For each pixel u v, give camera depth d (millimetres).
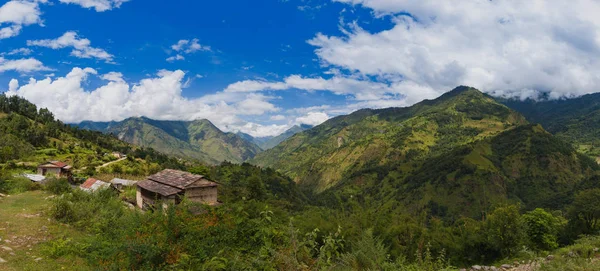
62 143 132375
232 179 110062
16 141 99250
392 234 21016
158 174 37969
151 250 7840
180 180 34281
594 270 9070
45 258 10438
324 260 8141
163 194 30938
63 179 29359
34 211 16953
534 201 136625
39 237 12484
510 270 15125
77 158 102938
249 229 9367
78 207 17078
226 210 10516
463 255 29984
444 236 30719
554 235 33656
